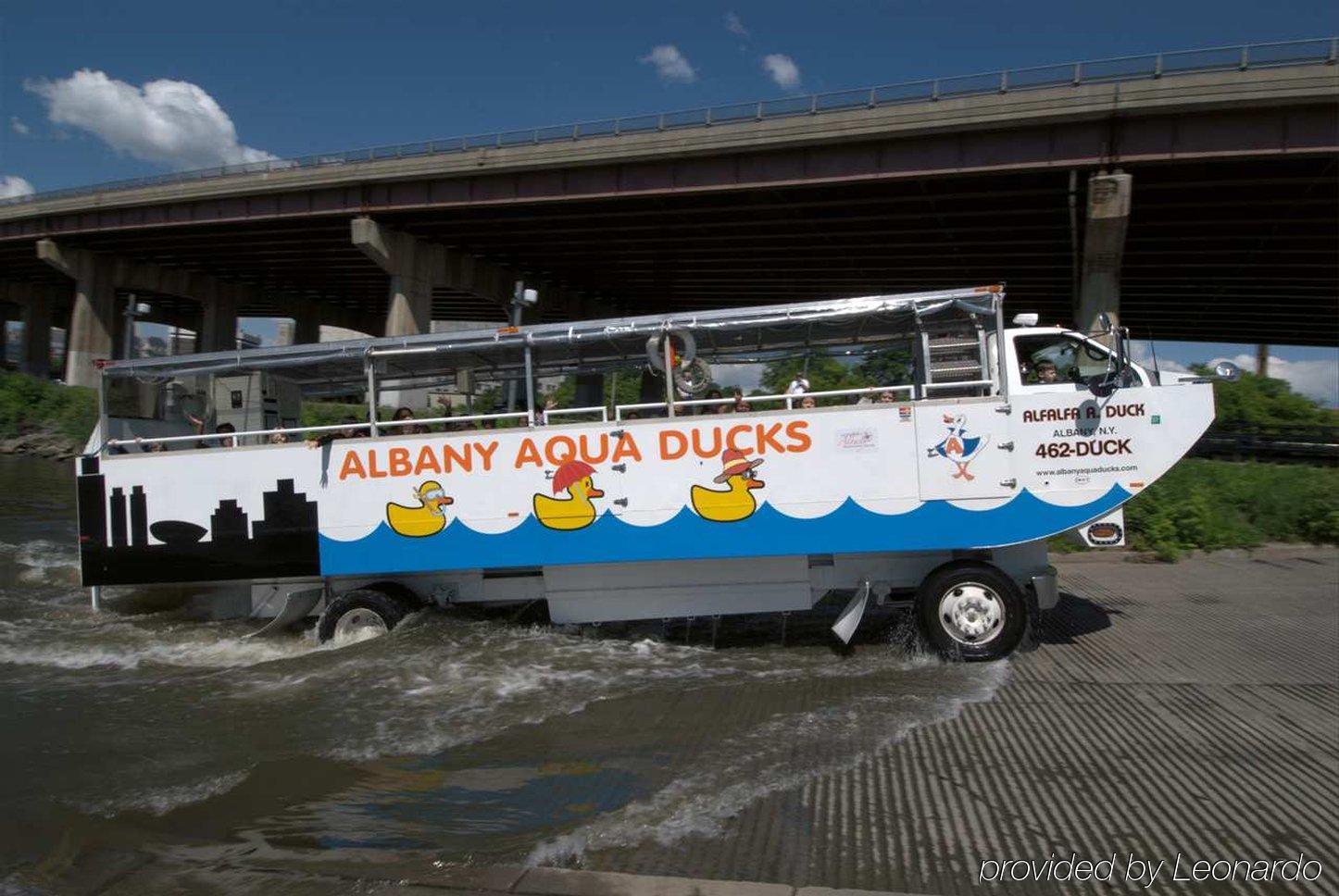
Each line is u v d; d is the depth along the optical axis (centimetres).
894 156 2819
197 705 664
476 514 806
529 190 3366
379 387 981
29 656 810
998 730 568
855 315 768
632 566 809
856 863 406
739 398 784
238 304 5894
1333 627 813
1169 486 1324
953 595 733
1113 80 2525
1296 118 2397
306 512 834
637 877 398
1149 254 3353
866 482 752
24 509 2072
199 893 397
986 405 740
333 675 730
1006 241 3431
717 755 541
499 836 445
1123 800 464
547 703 648
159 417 970
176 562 855
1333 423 2770
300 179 3766
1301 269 3509
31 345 6906
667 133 3048
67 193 4578
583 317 5116
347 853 431
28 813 486
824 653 773
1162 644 766
